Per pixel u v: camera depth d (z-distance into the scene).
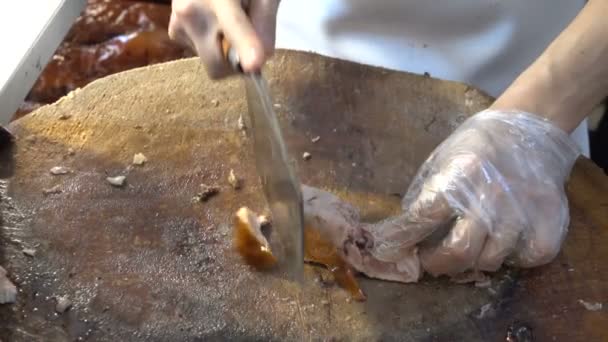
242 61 0.87
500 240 0.91
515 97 0.96
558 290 0.93
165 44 1.43
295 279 0.92
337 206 0.95
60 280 0.91
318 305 0.91
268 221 0.97
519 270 0.94
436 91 1.08
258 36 0.90
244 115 1.05
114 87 1.06
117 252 0.94
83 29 1.44
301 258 0.87
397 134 1.05
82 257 0.93
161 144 1.02
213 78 0.97
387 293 0.93
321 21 1.20
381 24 1.18
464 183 0.92
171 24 0.98
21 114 1.32
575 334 0.90
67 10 1.13
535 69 0.96
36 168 0.99
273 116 0.86
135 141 1.02
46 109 1.03
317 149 1.03
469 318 0.91
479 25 1.16
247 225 0.94
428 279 0.94
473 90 1.08
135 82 1.07
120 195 0.98
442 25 1.17
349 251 0.93
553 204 0.93
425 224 0.93
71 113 1.03
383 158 1.03
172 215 0.97
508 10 1.14
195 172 1.00
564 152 0.95
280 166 0.88
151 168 1.00
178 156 1.01
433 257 0.92
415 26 1.17
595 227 0.97
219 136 1.03
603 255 0.95
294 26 1.22
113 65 1.41
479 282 0.93
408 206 0.96
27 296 0.90
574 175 1.00
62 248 0.93
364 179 1.01
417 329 0.90
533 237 0.92
